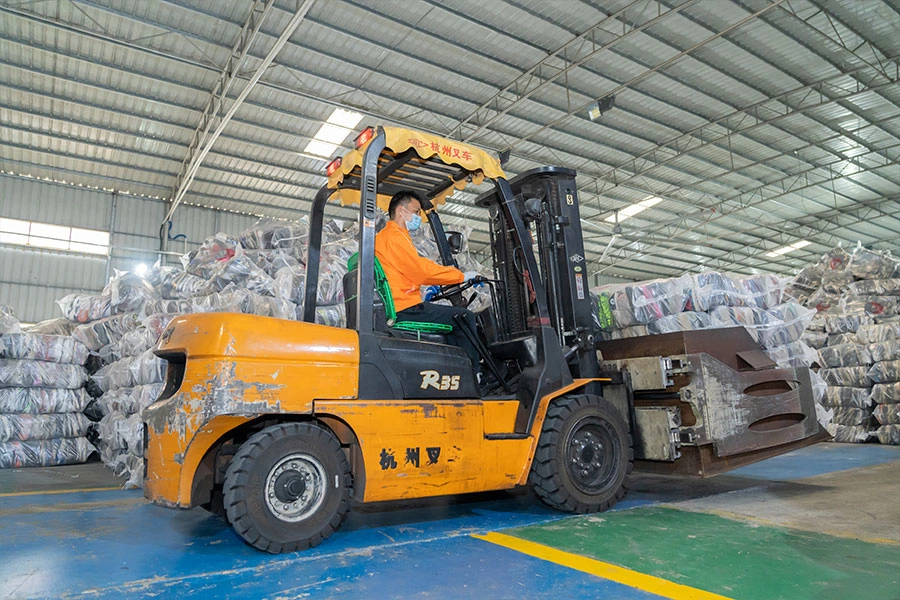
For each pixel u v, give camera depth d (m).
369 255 3.81
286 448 3.44
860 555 3.20
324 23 12.23
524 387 4.30
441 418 3.83
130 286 8.33
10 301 17.72
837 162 20.36
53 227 18.39
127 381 7.01
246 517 3.27
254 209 21.16
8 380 8.00
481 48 13.45
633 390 4.95
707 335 4.87
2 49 12.77
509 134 17.20
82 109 14.87
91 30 12.15
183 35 12.30
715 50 14.05
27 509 4.85
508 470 4.05
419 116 15.88
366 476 3.55
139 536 3.85
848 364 9.84
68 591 2.77
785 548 3.34
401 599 2.59
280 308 6.08
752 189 22.34
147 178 18.62
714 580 2.80
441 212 21.66
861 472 6.27
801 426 5.19
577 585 2.74
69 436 8.49
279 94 14.62
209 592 2.72
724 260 31.67
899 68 14.84
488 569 3.00
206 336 3.36
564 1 12.12
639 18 12.70
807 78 15.45
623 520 4.08
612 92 14.98
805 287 11.30
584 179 20.53
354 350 3.66
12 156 16.95
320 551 3.39
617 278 32.16
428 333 4.30
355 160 4.07
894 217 25.73
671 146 18.62
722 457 4.76
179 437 3.33
